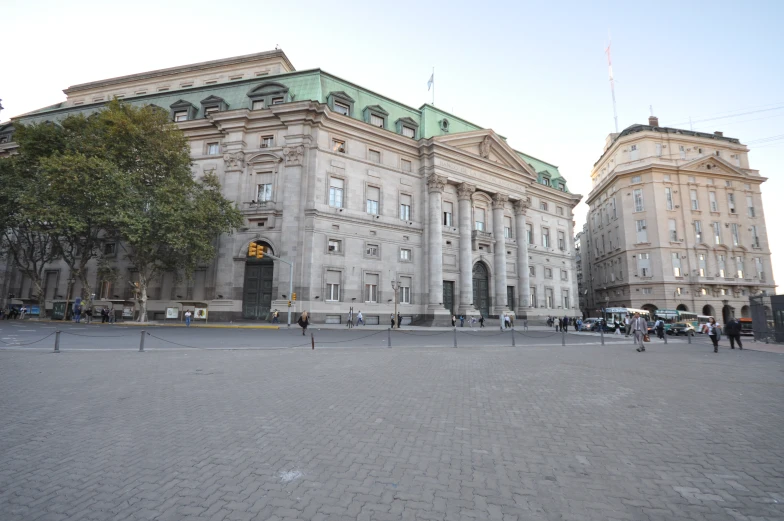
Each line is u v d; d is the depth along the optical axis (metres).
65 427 5.80
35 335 21.19
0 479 4.04
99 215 29.55
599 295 66.81
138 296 34.66
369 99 42.38
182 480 4.06
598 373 11.24
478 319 41.66
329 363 12.71
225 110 39.41
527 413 6.77
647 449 5.07
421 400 7.65
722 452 4.97
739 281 54.69
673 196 55.69
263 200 36.81
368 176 39.25
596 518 3.35
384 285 38.62
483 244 45.47
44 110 51.28
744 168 58.66
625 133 60.56
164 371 10.82
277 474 4.22
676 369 12.30
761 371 11.98
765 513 3.44
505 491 3.86
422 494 3.79
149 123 32.16
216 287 35.69
